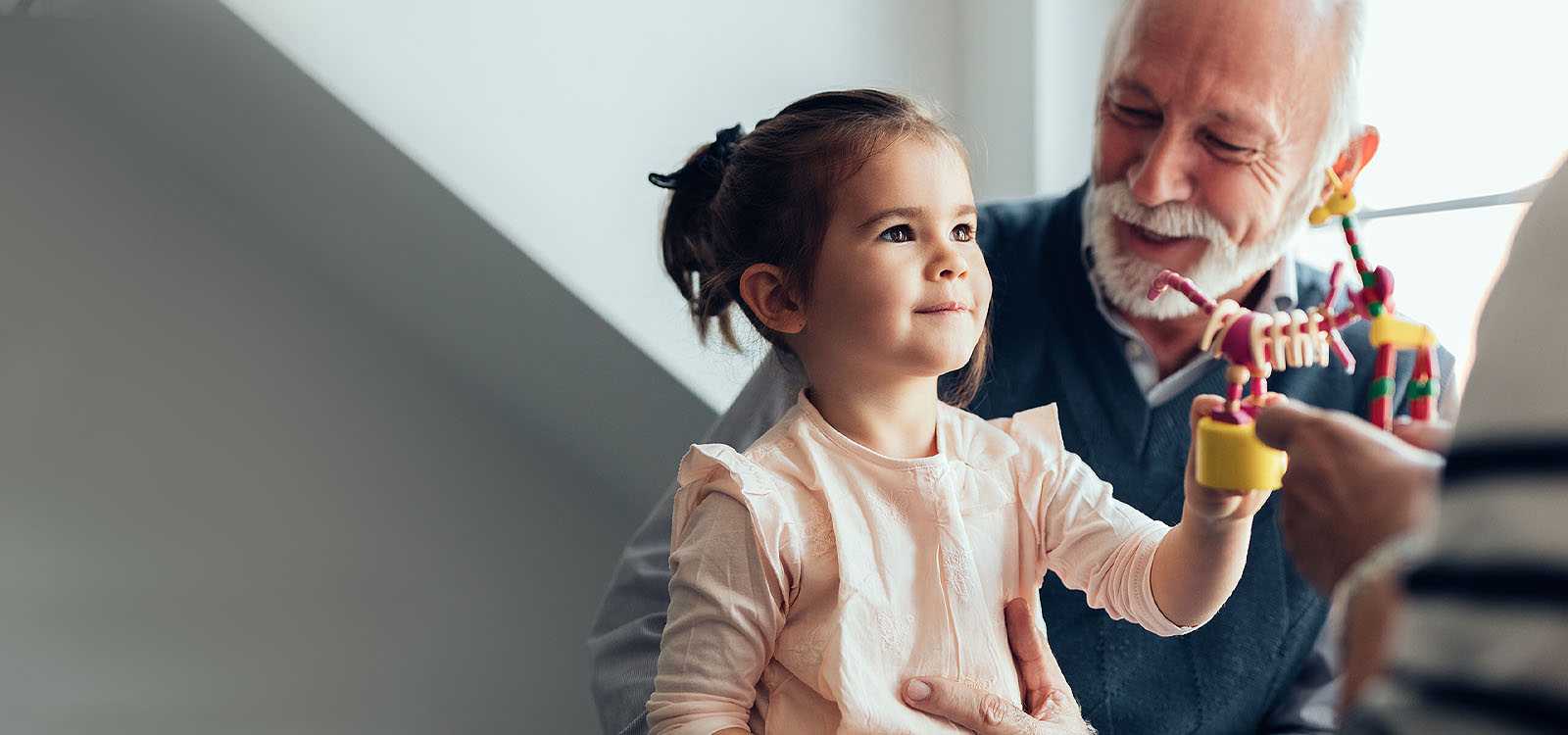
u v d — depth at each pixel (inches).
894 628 28.6
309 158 72.9
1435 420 23.2
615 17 61.7
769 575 28.7
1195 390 44.2
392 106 59.3
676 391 67.1
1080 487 31.3
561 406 87.3
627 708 39.6
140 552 92.6
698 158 37.5
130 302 94.7
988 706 27.7
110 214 94.5
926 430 31.4
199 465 94.7
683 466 30.7
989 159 67.3
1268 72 40.6
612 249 61.9
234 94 71.6
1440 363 45.4
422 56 59.7
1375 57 58.8
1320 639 44.4
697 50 63.0
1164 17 41.6
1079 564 30.8
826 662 28.2
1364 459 19.0
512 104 60.6
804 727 28.5
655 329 62.7
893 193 29.5
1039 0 64.2
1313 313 25.0
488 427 100.7
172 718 90.4
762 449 30.8
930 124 31.3
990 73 67.1
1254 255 42.8
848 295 29.8
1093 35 66.0
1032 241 47.7
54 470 92.0
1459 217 54.7
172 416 94.7
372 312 98.5
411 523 98.3
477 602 98.5
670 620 29.6
